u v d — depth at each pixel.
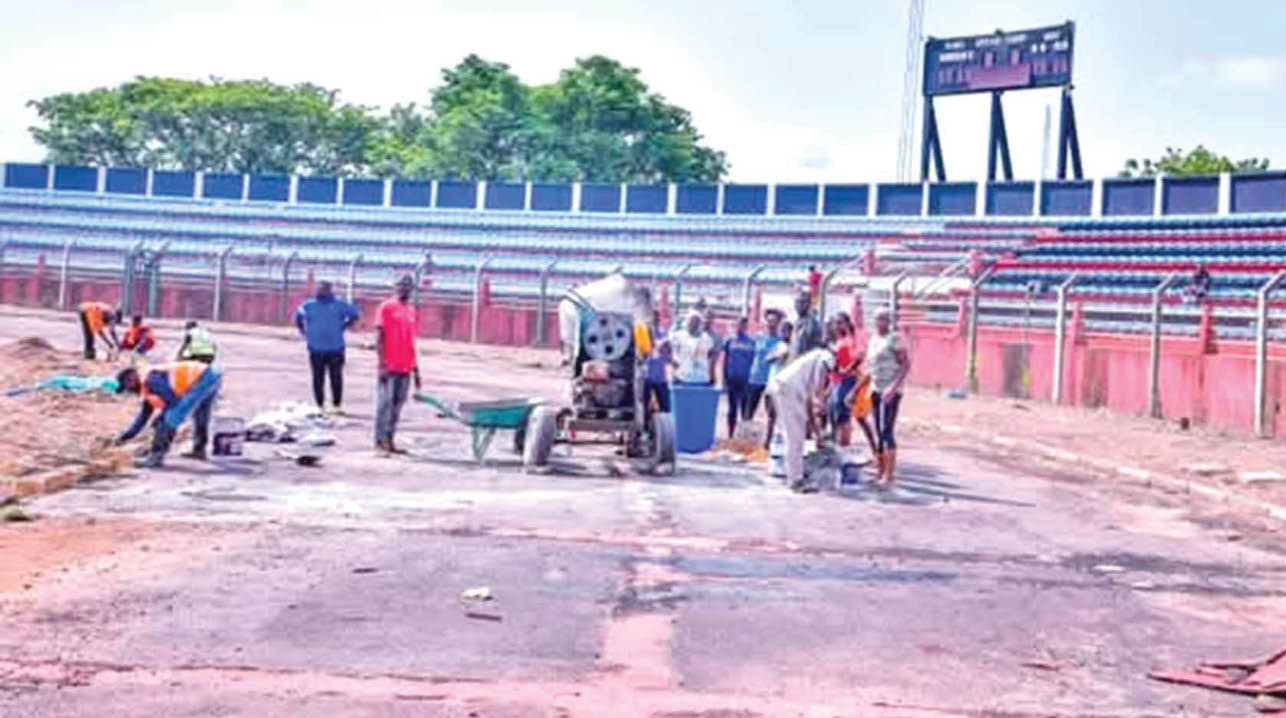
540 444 15.56
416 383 16.72
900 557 11.01
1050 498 15.70
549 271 49.75
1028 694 6.93
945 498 15.11
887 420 15.88
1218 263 36.28
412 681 6.64
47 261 63.75
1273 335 27.44
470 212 64.56
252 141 94.50
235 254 56.53
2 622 7.41
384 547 10.31
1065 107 54.34
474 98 90.81
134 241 65.25
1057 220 48.44
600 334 16.16
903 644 7.93
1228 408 26.30
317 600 8.35
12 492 11.95
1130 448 21.31
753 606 8.80
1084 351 30.28
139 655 6.89
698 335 19.25
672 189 61.28
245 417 19.61
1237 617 9.15
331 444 17.27
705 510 13.18
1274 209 43.47
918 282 42.34
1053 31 54.62
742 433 19.25
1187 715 6.62
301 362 32.78
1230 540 12.88
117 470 13.84
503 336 49.06
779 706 6.49
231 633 7.43
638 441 16.70
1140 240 42.81
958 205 53.50
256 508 11.91
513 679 6.75
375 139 98.81
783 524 12.50
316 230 64.75
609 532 11.57
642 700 6.48
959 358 34.50
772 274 49.69
